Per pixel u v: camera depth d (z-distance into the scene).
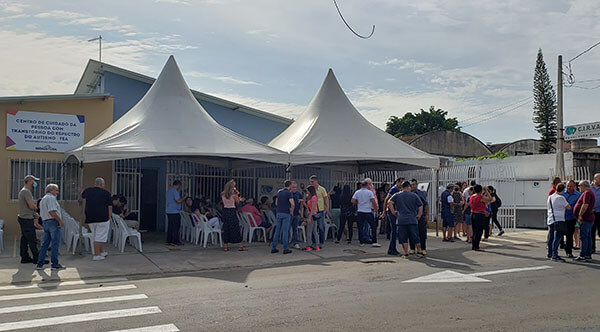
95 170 15.94
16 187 14.89
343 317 6.49
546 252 12.68
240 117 21.28
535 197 22.00
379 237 15.70
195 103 14.98
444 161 19.59
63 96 15.47
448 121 50.72
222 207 12.75
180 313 6.70
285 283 8.79
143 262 11.01
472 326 6.11
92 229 11.30
